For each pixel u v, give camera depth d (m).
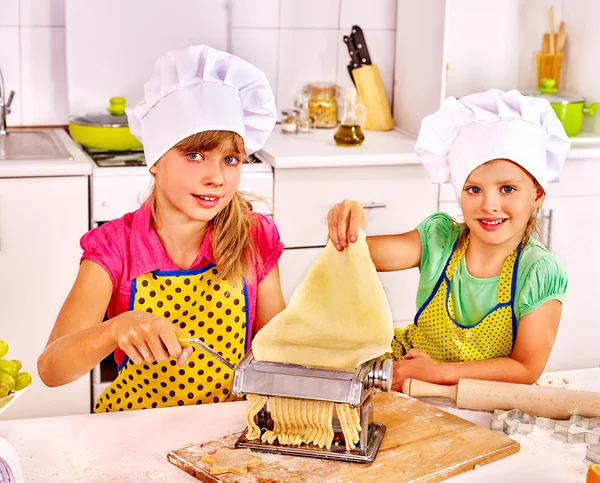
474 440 1.21
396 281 2.79
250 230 1.57
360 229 1.30
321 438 1.18
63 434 1.24
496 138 1.47
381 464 1.14
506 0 3.12
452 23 3.09
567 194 2.84
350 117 2.78
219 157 1.35
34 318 2.50
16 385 1.06
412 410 1.31
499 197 1.49
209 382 1.53
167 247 1.49
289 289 2.72
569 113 2.95
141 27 2.95
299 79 3.17
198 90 1.35
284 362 1.20
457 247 1.62
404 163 2.69
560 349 3.00
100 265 1.45
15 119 3.00
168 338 1.15
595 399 1.32
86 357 1.23
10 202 2.41
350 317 1.26
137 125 1.48
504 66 3.18
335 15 3.13
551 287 1.51
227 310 1.52
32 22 2.93
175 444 1.22
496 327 1.56
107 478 1.13
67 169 2.42
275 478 1.10
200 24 2.99
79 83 2.94
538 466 1.17
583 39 3.08
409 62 3.04
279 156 2.58
